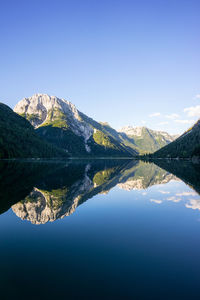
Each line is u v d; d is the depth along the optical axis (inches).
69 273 366.0
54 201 962.1
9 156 6309.1
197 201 968.9
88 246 485.1
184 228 611.2
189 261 409.7
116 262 403.5
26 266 390.9
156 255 437.1
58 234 565.0
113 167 3917.3
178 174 2256.4
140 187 1408.7
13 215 736.3
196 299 293.6
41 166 3686.0
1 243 504.7
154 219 701.9
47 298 296.2
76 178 1927.9
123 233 572.1
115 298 293.6
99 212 791.1
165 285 328.2
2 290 316.8
